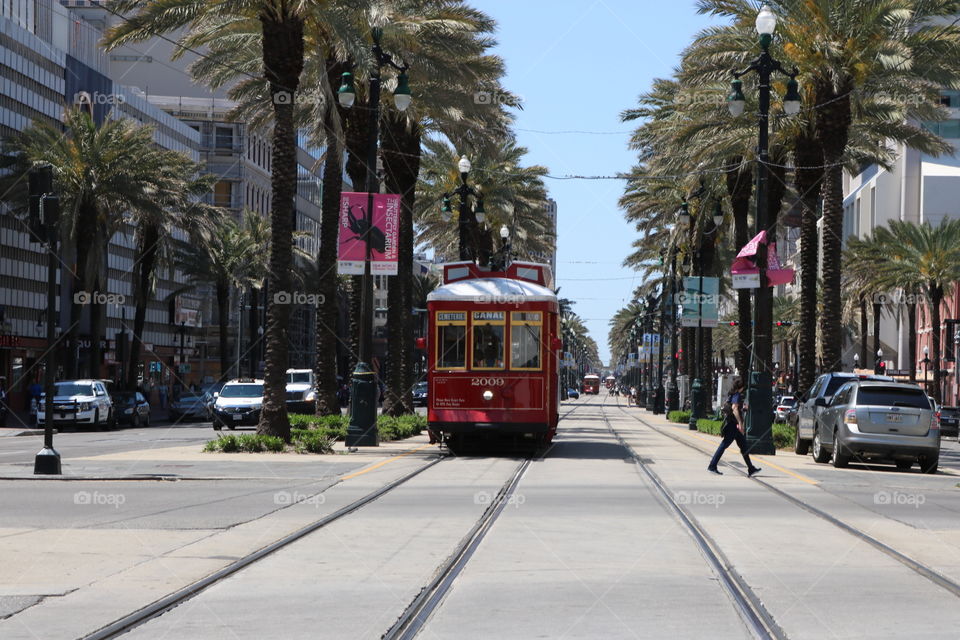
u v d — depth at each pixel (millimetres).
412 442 35906
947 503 19062
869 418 27609
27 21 83750
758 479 23438
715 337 129125
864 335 85938
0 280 70812
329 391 38188
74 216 56031
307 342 124250
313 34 35219
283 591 9992
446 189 61969
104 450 33188
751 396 33156
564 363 149500
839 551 12797
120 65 113250
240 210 109000
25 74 74625
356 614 8969
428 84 41969
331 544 12914
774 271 32844
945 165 106562
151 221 62188
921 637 8227
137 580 10430
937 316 74875
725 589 10164
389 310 45219
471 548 12625
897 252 74938
